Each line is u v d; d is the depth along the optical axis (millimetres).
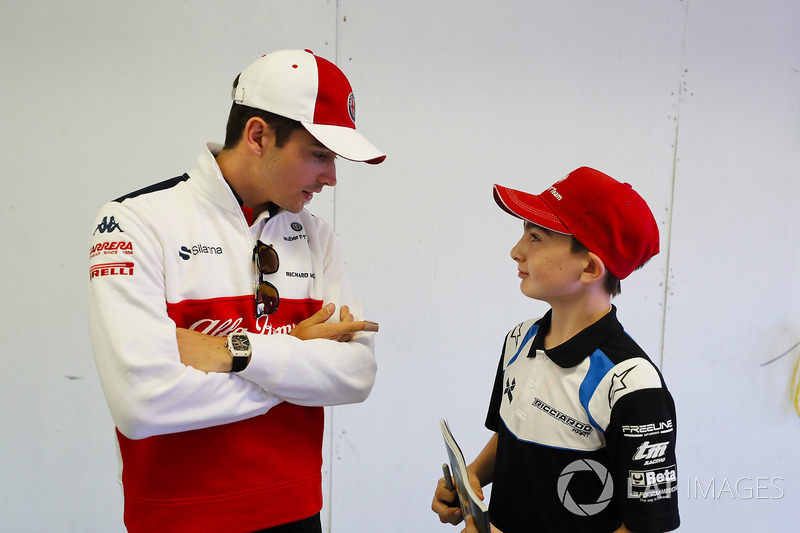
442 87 2289
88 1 2045
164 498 1063
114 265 1002
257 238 1149
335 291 1289
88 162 2105
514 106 2350
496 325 2428
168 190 1104
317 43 2188
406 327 2369
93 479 2219
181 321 1067
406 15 2234
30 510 2193
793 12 2508
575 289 1064
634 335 2547
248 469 1096
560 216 1050
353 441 2369
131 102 2105
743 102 2521
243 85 1082
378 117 2256
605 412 986
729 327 2604
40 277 2121
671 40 2436
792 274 2623
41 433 2172
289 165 1070
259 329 1133
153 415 968
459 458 997
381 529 2426
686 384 2598
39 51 2041
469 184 2352
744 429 2645
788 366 2652
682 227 2535
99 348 991
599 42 2387
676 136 2488
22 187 2082
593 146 2428
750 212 2576
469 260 2383
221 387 1014
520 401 1116
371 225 2299
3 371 2127
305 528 1187
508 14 2307
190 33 2113
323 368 1105
